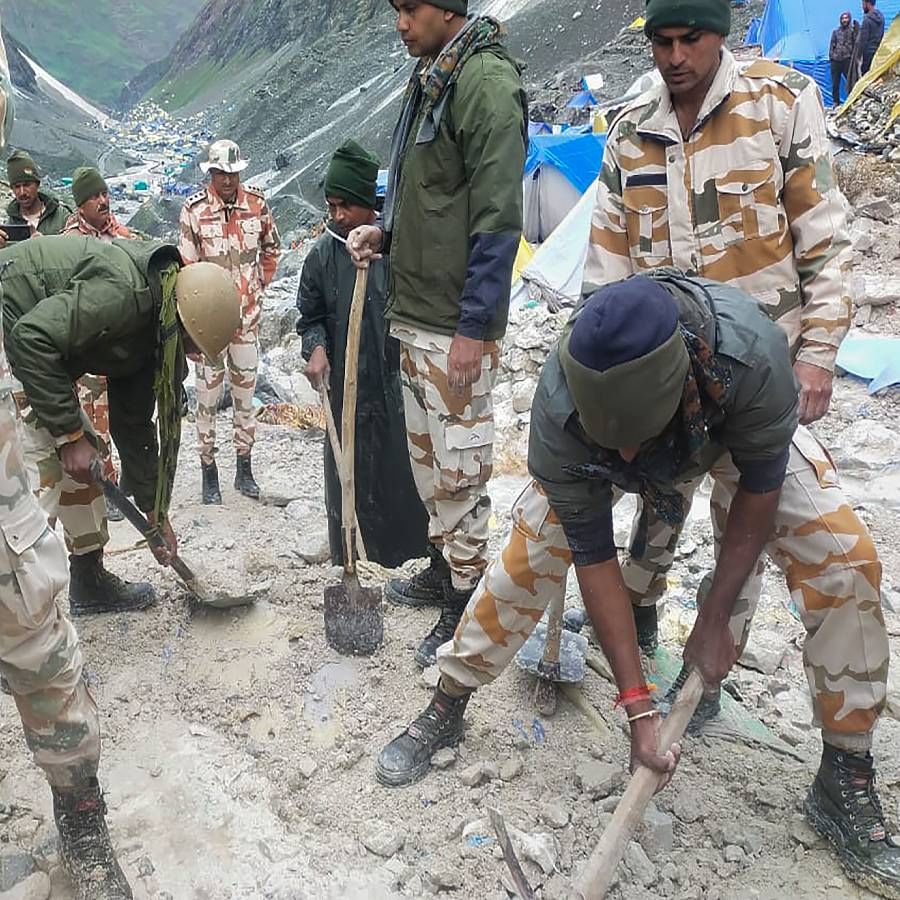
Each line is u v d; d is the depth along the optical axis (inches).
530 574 109.5
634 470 85.5
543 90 1513.3
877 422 260.4
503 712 130.2
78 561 152.6
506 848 89.4
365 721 130.0
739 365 83.6
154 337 136.3
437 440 135.5
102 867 101.0
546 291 435.8
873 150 541.6
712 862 107.3
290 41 6122.1
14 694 95.9
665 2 103.6
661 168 113.9
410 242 131.7
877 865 102.7
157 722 132.0
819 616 101.9
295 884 104.6
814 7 877.8
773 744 126.4
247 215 234.2
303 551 183.8
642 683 93.7
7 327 129.8
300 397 362.6
